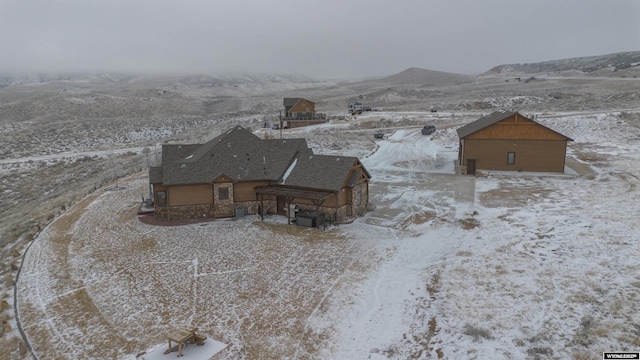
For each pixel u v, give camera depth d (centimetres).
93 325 1695
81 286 2039
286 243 2517
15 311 1827
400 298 1830
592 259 1955
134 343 1559
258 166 3167
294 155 3250
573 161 4456
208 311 1773
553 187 3428
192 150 3625
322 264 2206
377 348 1489
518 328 1500
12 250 2522
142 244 2570
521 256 2080
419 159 4809
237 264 2242
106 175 4891
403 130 6619
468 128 4553
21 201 4559
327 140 5712
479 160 4162
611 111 7000
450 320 1605
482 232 2469
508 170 4125
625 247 2044
